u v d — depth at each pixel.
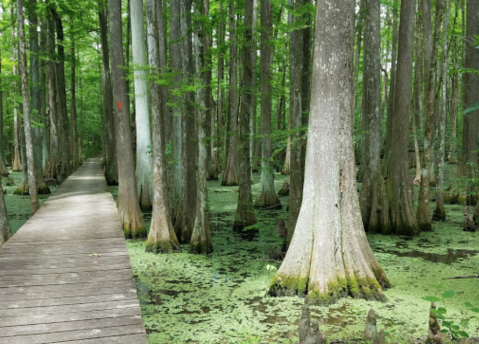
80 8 19.41
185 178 9.30
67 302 4.33
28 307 4.19
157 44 8.25
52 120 22.61
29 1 16.17
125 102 9.88
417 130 18.16
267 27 11.28
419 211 10.36
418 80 14.29
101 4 19.16
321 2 5.61
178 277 6.82
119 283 4.92
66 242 6.95
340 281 5.54
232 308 5.40
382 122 21.59
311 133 5.73
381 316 5.03
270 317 5.07
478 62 11.35
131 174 9.91
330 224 5.57
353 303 5.41
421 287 6.12
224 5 16.78
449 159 21.36
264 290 6.07
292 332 4.64
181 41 8.95
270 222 10.85
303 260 5.70
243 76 10.53
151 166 12.98
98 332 3.67
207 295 5.93
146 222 11.58
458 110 20.42
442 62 10.20
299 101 7.53
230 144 19.44
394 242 9.24
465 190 13.11
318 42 5.67
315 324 4.04
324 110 5.61
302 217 5.79
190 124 9.20
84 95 35.38
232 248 8.90
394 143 10.03
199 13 7.98
